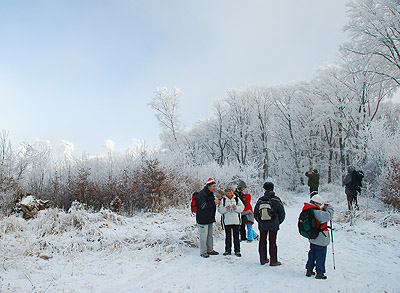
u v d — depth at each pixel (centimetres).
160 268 585
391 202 1116
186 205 1326
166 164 1527
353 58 2425
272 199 607
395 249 704
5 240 704
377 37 2111
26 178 1423
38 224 820
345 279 520
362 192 1441
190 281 511
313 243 530
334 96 3062
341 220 1016
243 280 515
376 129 1573
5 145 1300
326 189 2719
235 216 682
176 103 3559
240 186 838
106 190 1352
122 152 1791
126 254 663
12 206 1059
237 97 4003
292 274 547
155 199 1267
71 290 463
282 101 3812
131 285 495
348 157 3170
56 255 646
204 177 1762
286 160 3762
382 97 2644
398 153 1286
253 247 760
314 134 3647
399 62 2123
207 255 662
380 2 2114
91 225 821
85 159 1691
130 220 1009
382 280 514
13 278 509
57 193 1328
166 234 745
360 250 715
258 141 4031
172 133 3538
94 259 631
